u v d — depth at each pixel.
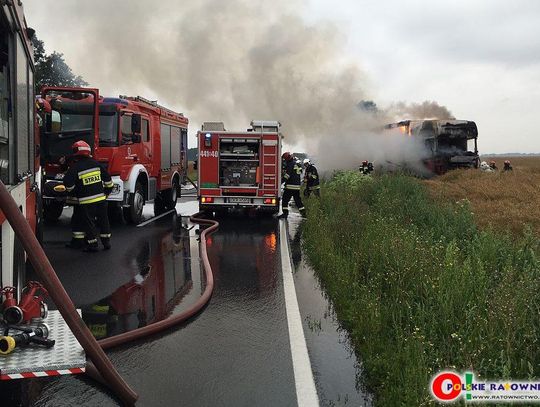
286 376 4.18
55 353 3.60
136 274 7.68
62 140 12.00
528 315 4.79
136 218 12.98
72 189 9.20
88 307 6.04
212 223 12.99
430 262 6.42
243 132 14.31
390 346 4.43
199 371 4.27
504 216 11.84
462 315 5.01
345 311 5.64
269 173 14.39
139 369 4.31
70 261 8.57
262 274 7.70
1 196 3.35
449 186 18.47
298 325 5.41
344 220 9.79
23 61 5.01
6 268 3.93
